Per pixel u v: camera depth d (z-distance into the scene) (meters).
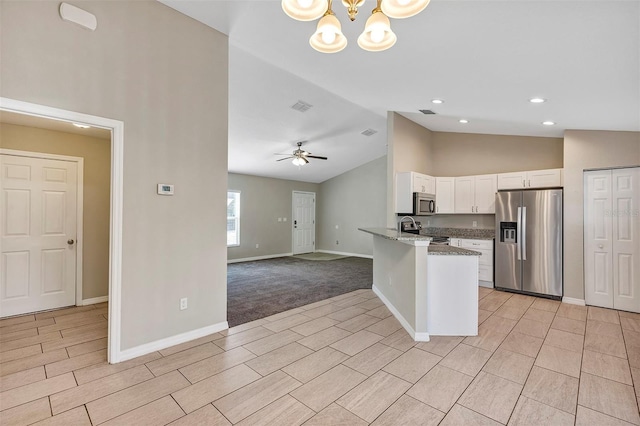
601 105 3.19
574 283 4.27
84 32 2.34
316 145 6.85
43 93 2.16
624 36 1.95
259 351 2.74
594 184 4.19
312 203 10.00
